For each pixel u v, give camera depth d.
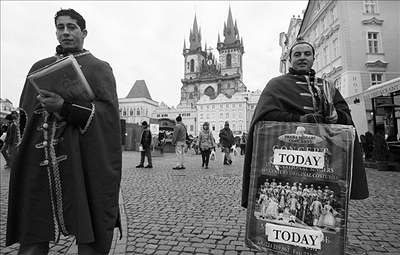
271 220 2.44
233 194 6.98
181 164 12.62
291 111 2.72
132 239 3.98
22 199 2.07
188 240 3.95
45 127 2.04
